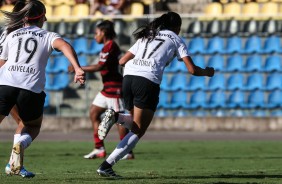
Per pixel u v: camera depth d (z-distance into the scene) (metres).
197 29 75.56
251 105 73.38
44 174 31.91
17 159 24.11
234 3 79.12
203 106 73.44
